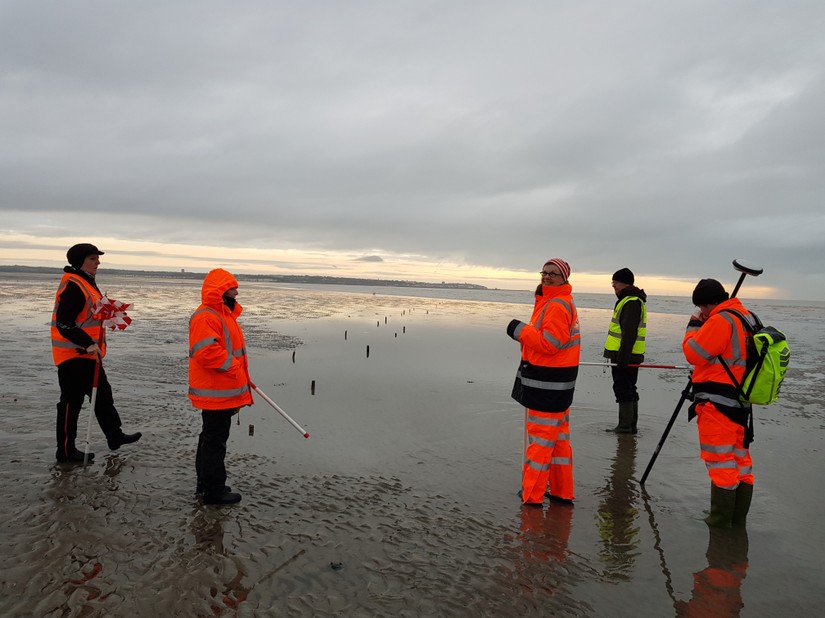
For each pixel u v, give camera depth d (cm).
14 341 1262
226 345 458
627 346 690
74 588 323
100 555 362
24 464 516
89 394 544
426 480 534
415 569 366
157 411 722
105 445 587
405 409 805
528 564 379
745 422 442
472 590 344
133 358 1112
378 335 1741
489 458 604
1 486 463
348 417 750
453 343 1600
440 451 622
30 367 967
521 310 3341
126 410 720
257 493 482
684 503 498
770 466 600
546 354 472
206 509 443
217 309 456
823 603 345
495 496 502
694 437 711
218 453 454
